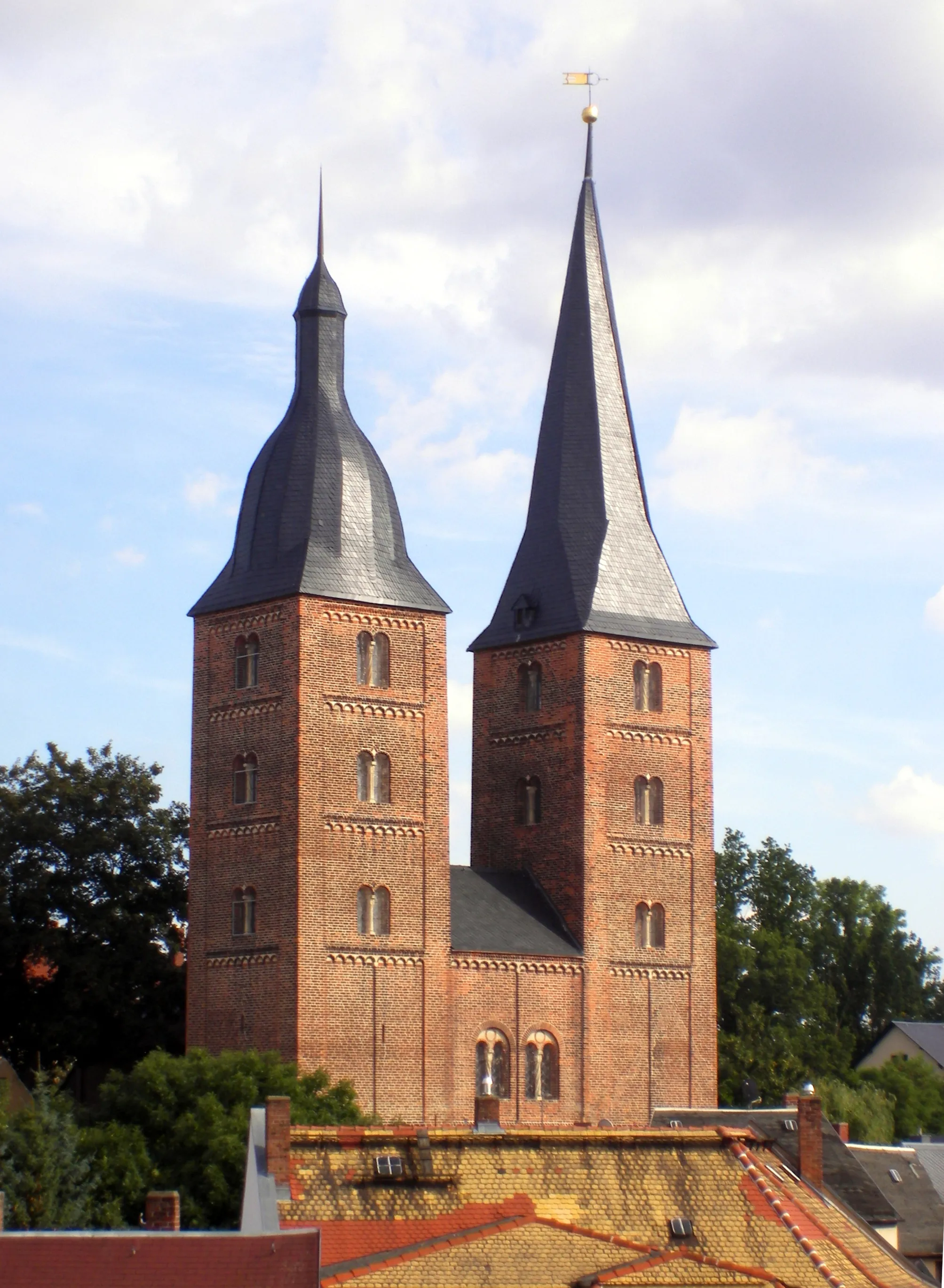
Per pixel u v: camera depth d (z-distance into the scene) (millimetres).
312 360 119625
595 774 123688
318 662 114812
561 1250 67562
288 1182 69375
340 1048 113125
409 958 115875
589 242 131625
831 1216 75375
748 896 190875
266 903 114438
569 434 129000
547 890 124438
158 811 130125
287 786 114062
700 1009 126062
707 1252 70375
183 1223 95250
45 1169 91625
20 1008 128250
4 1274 59250
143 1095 101938
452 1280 65312
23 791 129375
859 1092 158000
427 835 117375
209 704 118625
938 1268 101500
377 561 117812
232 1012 115312
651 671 126875
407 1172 70500
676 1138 74438
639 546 128375
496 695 128125
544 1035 120250
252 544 118062
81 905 127750
